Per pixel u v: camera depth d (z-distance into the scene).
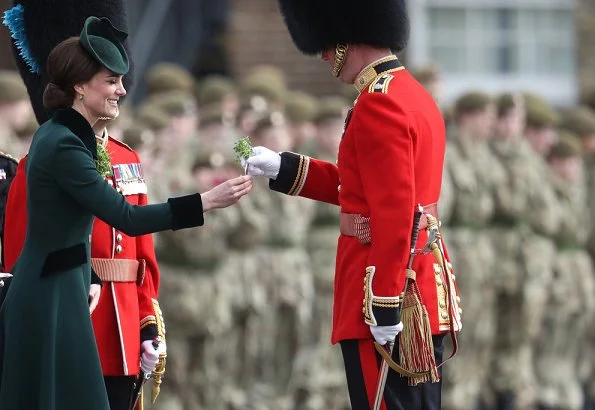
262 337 43.41
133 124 41.34
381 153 24.64
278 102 46.91
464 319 45.38
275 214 43.38
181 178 41.88
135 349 26.48
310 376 44.47
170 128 43.47
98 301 26.00
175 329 40.56
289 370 44.22
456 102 46.59
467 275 45.25
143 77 52.38
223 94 46.41
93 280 25.11
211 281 40.84
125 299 26.45
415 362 24.95
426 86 46.97
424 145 25.20
